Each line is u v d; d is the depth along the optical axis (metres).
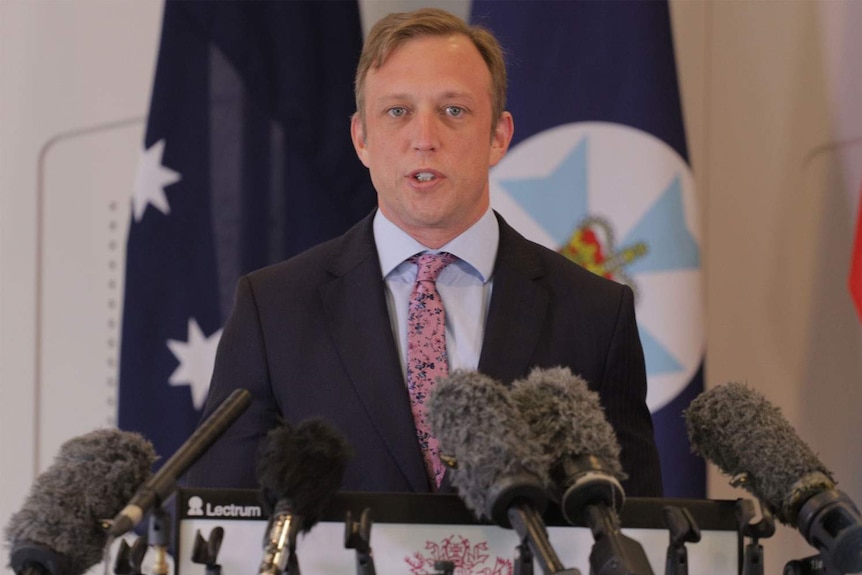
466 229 3.15
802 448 2.32
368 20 5.36
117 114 5.32
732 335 5.32
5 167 5.29
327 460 2.14
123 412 4.84
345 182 4.93
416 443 2.87
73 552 2.18
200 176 4.90
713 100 5.34
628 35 4.84
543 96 4.86
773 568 5.18
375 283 3.09
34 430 5.21
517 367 2.98
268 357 3.03
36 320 5.25
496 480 2.03
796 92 5.32
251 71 4.93
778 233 5.32
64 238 5.27
